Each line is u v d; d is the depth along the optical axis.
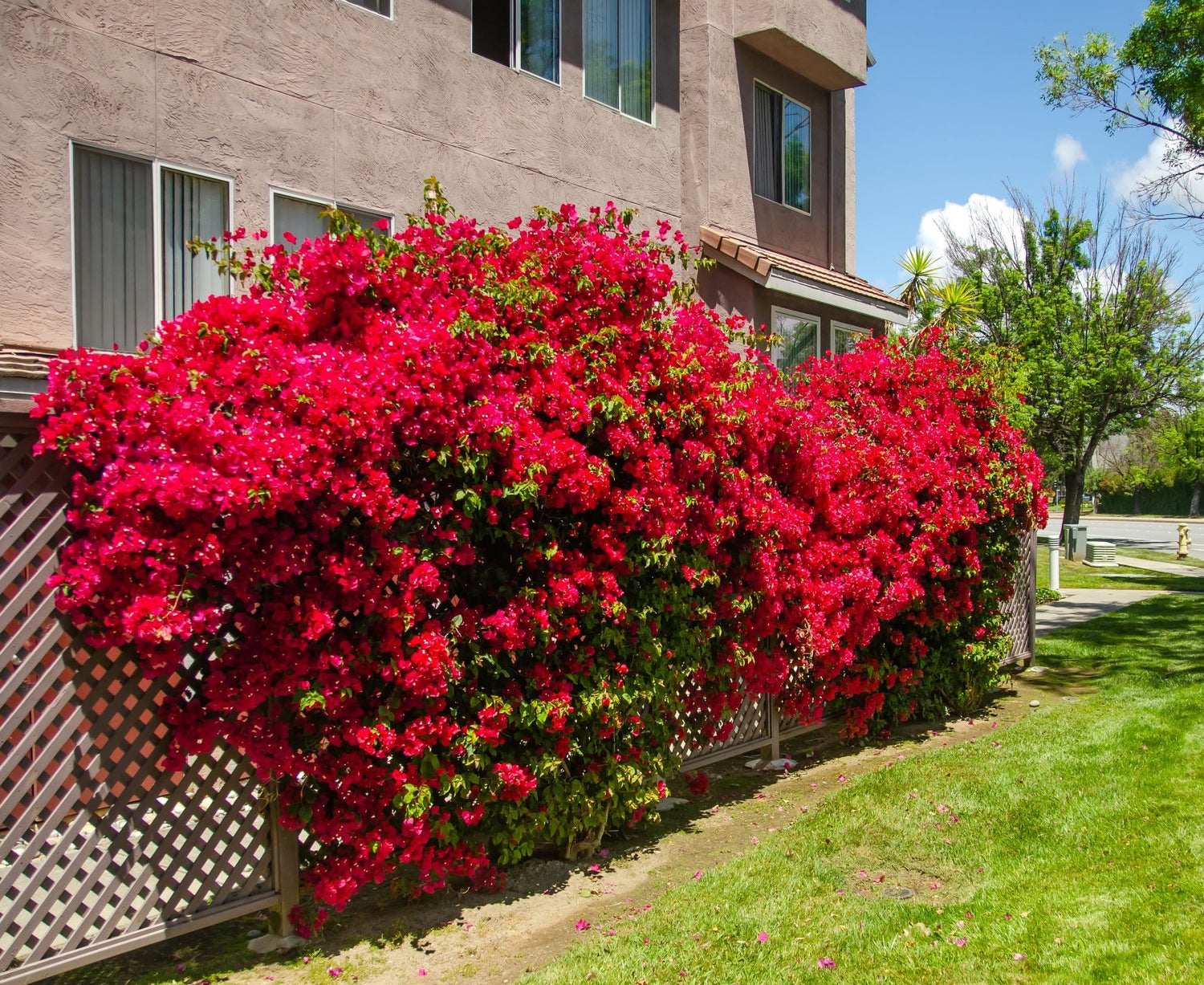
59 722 3.76
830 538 7.34
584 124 11.02
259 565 3.75
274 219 8.16
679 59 12.68
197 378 3.69
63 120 6.85
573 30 10.93
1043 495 9.91
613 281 5.04
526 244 5.02
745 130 13.61
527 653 5.00
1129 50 13.79
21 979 3.60
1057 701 9.96
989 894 4.82
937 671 9.06
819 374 8.70
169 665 3.74
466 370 4.21
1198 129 13.78
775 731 7.59
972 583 9.29
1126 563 28.45
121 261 7.26
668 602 5.62
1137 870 4.99
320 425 3.72
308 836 4.53
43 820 3.84
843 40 14.60
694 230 12.83
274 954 4.29
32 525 3.71
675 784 6.98
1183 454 58.72
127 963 4.18
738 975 3.98
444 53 9.45
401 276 4.36
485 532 4.59
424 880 4.95
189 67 7.54
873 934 4.37
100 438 3.53
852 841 5.61
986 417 9.45
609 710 5.25
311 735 4.14
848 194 16.92
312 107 8.38
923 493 8.37
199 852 4.13
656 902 4.82
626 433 4.98
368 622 4.11
